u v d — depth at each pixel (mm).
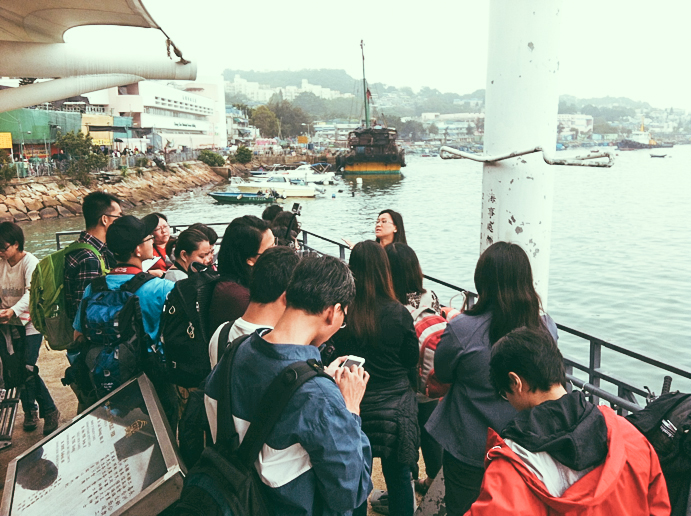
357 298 2447
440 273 27828
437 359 2340
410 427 2473
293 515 1552
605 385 13805
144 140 72625
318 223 44000
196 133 102125
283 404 1503
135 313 2648
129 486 1972
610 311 21094
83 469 2158
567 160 2389
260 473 1531
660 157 190250
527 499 1383
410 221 43969
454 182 86250
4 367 3701
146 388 2475
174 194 60438
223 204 53625
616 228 39719
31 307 3371
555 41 2496
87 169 48750
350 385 1746
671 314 20609
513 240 2684
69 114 51281
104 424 2377
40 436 3926
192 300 2516
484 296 2248
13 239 3742
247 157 96562
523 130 2564
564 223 42375
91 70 4023
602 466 1388
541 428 1453
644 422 1667
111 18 3660
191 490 1553
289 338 1632
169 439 2092
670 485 1602
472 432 2232
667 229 38781
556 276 26312
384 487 3252
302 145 152125
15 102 4129
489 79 2633
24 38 3887
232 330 2068
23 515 2062
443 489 2592
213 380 1710
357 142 97938
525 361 1570
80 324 2809
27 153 46250
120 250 2826
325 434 1486
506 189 2645
